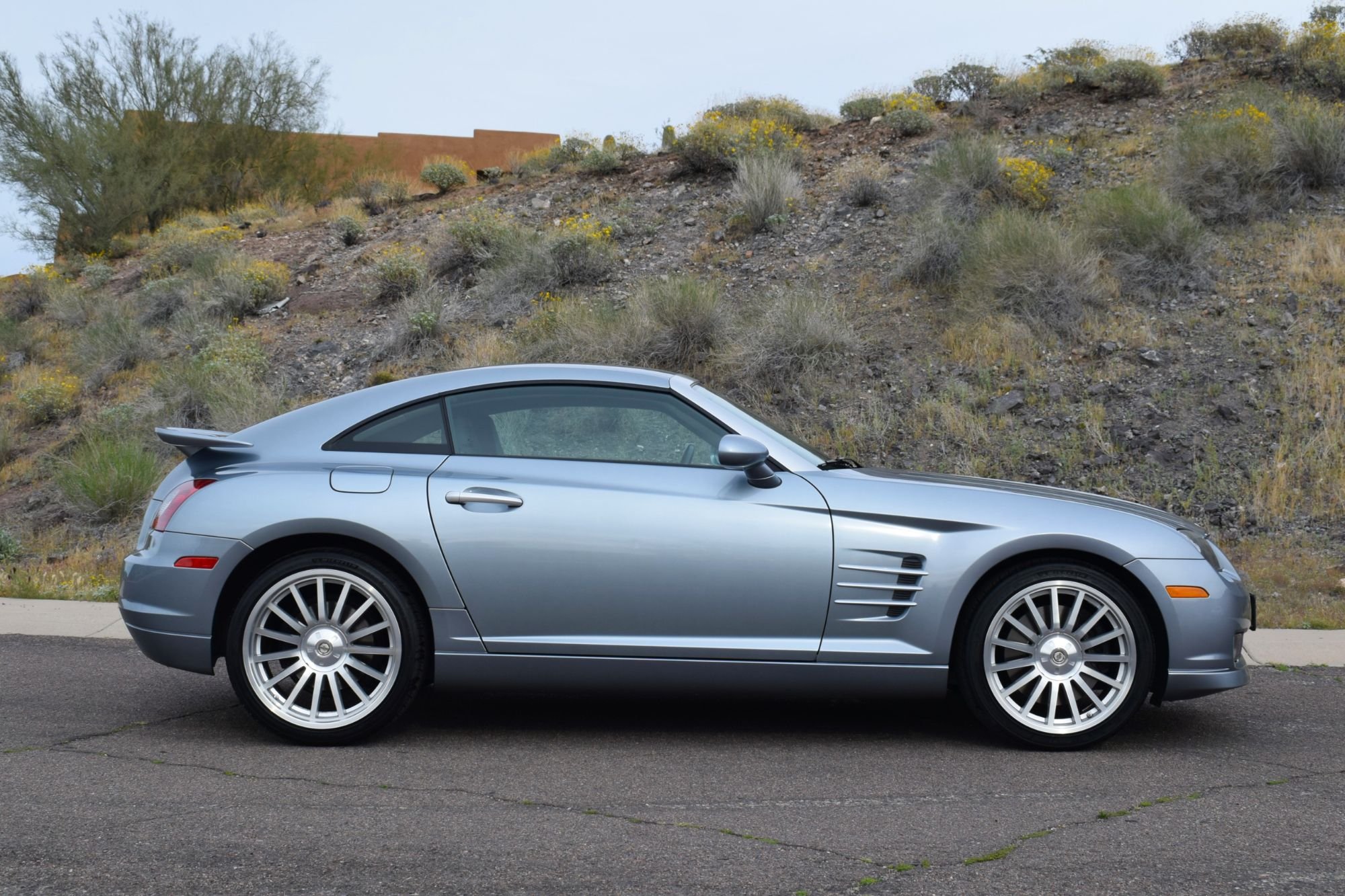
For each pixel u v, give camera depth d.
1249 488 9.23
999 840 3.27
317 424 4.59
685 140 18.36
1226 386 10.51
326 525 4.30
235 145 25.08
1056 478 9.74
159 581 4.37
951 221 13.67
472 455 4.46
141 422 14.00
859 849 3.19
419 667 4.36
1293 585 7.62
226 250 19.45
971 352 11.75
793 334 12.12
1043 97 18.02
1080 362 11.30
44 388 15.60
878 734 4.55
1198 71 17.94
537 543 4.29
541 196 18.98
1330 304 11.32
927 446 10.49
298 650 4.36
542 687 4.35
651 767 4.06
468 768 4.04
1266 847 3.20
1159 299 12.07
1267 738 4.50
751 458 4.17
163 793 3.71
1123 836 3.30
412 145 32.34
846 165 17.09
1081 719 4.29
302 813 3.51
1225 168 13.53
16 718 4.72
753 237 15.51
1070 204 14.22
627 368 4.67
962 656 4.34
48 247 24.03
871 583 4.29
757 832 3.34
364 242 19.30
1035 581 4.30
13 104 23.20
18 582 8.55
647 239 16.19
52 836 3.27
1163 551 4.30
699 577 4.28
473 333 14.34
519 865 3.06
